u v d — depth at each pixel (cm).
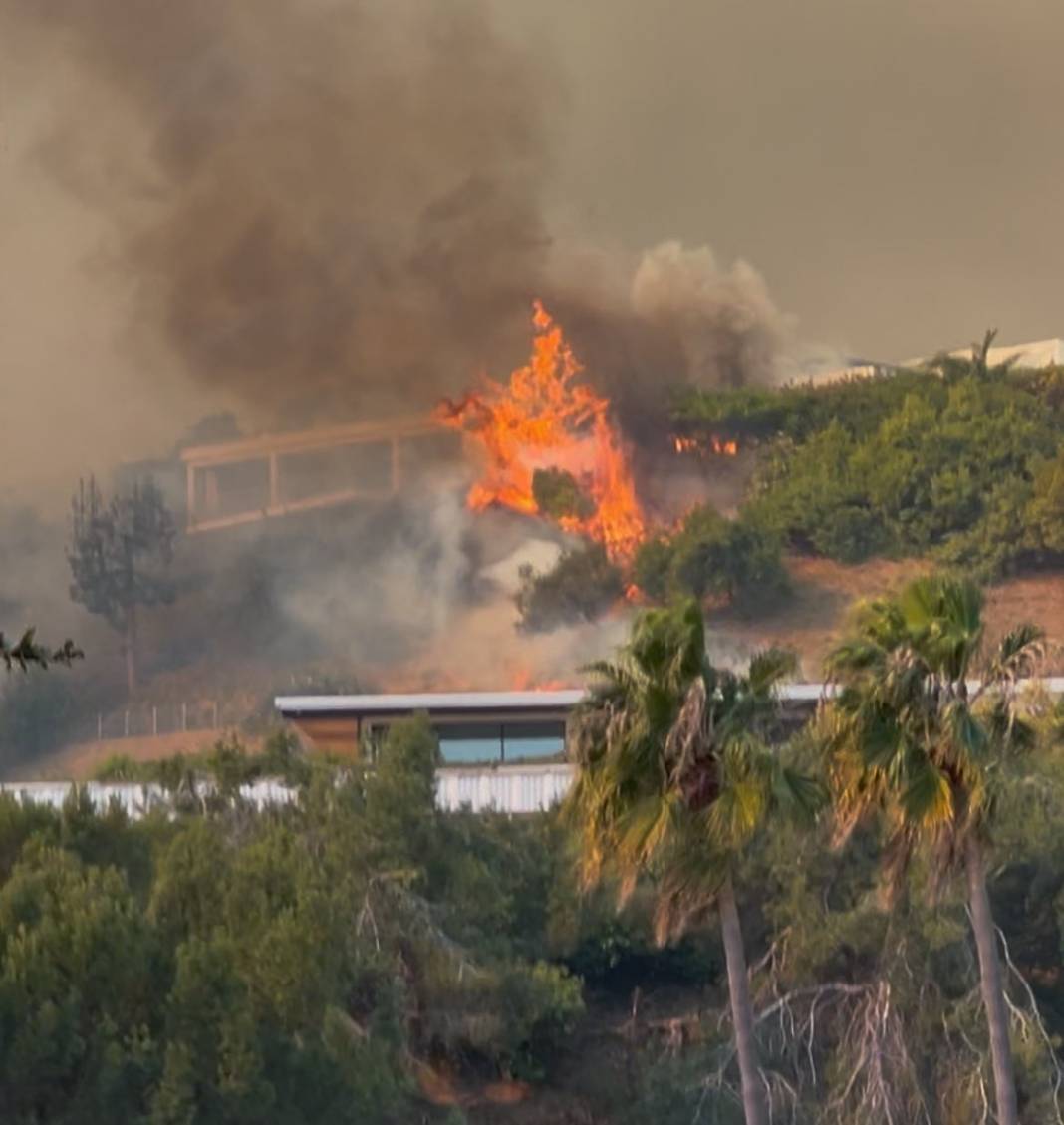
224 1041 8062
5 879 9125
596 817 6756
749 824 6581
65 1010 7856
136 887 9438
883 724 6794
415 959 9969
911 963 9406
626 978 11044
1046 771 10238
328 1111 8369
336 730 13500
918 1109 9044
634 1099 9944
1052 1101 8888
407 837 10406
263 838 9612
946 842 6919
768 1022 9644
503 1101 10069
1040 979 10356
